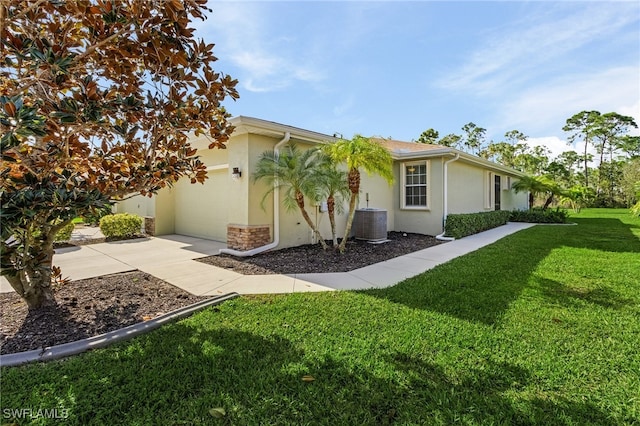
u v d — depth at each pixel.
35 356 2.67
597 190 37.25
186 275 5.56
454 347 2.90
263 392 2.27
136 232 10.67
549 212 17.00
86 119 2.63
